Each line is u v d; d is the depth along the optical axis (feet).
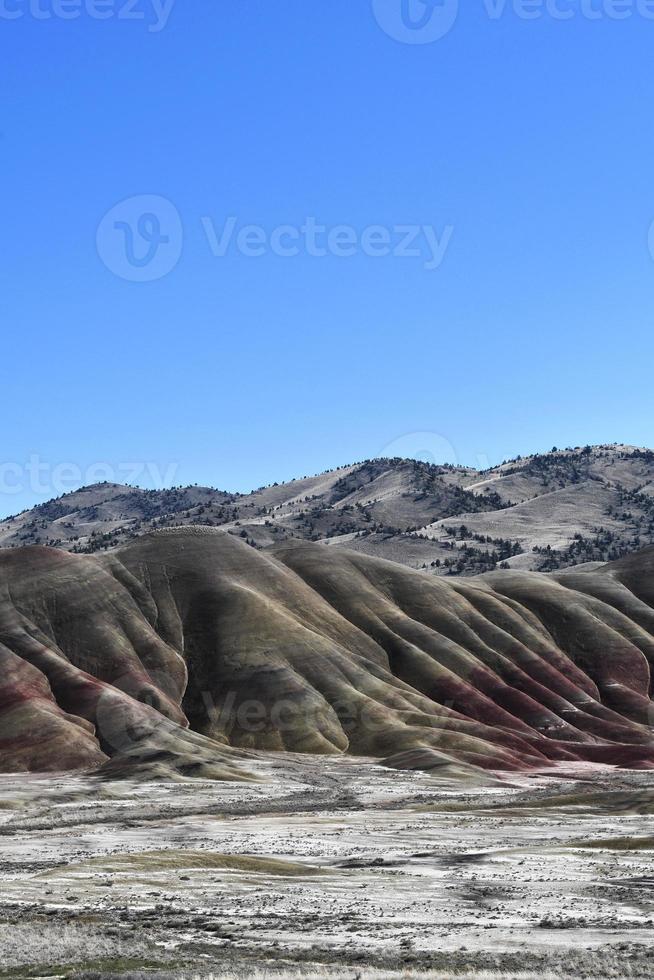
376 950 144.97
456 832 300.61
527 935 155.63
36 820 348.38
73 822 341.82
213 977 117.70
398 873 220.64
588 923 164.66
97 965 129.18
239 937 153.28
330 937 153.99
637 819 321.11
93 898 183.93
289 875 216.54
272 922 164.55
